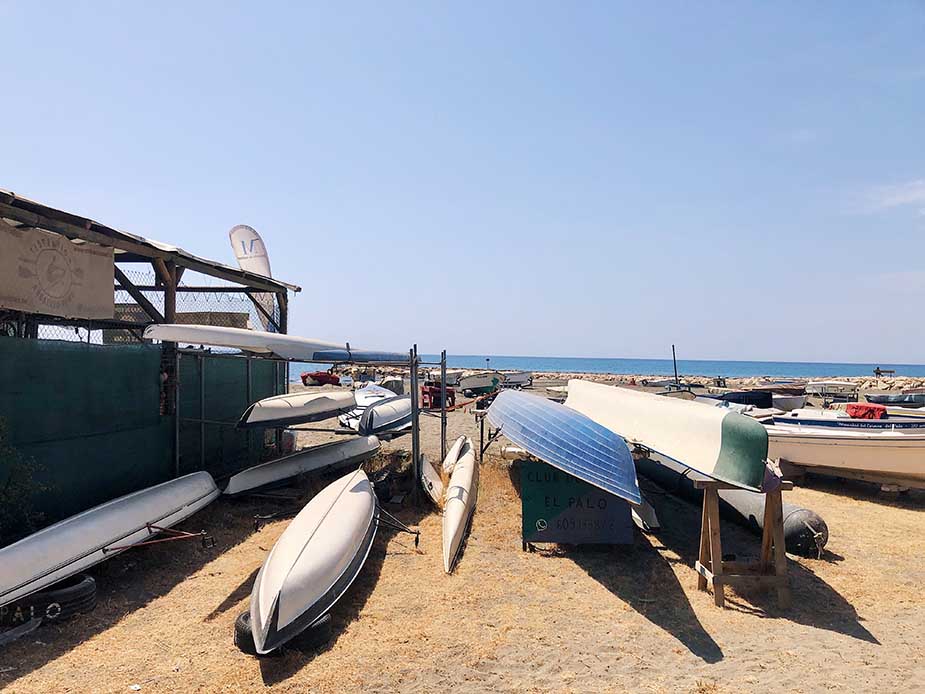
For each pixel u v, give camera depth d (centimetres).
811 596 602
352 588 609
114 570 638
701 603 584
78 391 728
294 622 476
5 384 630
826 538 710
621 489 595
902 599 595
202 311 1179
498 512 877
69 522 605
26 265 774
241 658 470
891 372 4444
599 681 445
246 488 887
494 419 910
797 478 1138
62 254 828
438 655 479
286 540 578
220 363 1081
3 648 474
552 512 723
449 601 581
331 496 714
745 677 451
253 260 1285
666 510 907
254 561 678
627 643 504
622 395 933
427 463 1023
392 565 675
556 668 463
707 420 638
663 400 800
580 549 733
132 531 643
